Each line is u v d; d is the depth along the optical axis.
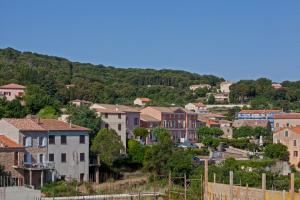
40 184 96.19
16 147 94.38
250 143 170.75
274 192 76.38
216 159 130.00
